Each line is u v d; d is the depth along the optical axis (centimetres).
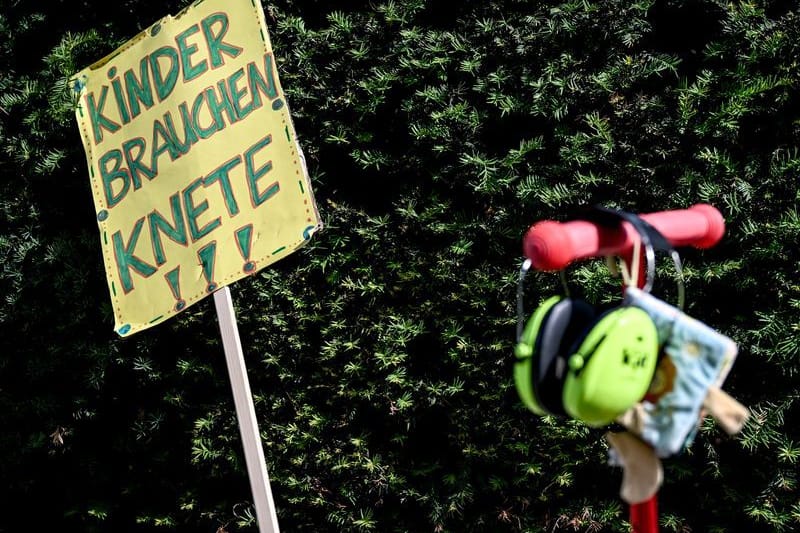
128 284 320
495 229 312
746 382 302
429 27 323
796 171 284
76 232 377
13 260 377
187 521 379
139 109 321
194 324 354
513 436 322
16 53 379
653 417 157
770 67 289
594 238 164
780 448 293
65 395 387
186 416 368
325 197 336
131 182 322
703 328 154
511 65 309
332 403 342
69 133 365
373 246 328
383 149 329
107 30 363
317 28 341
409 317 328
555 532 330
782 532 300
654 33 311
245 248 294
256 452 292
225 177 300
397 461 341
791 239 284
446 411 331
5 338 390
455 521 341
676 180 298
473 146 312
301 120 333
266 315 340
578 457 319
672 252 165
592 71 303
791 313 288
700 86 292
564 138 304
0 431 402
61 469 401
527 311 312
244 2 301
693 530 318
